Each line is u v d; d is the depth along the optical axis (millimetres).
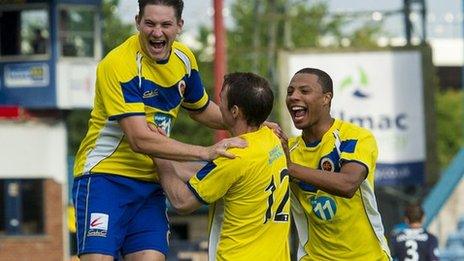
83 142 17375
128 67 16672
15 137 83812
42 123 84750
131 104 16625
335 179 17609
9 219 83625
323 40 123062
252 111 16609
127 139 16719
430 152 62219
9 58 85000
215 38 47250
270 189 16734
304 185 18312
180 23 16750
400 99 62469
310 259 18656
